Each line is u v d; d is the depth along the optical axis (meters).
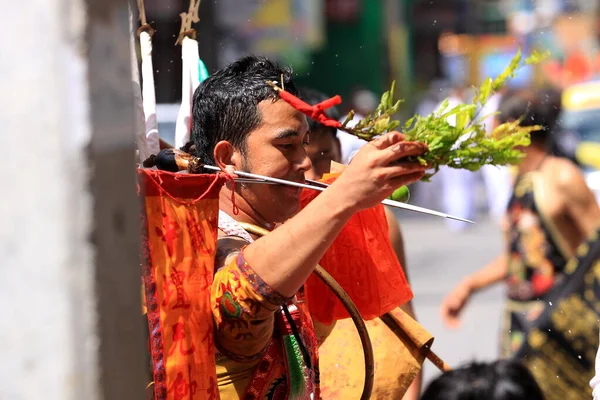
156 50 8.68
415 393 8.49
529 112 11.08
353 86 41.88
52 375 3.01
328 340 6.96
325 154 7.69
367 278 6.29
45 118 2.98
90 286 3.02
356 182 4.53
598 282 9.57
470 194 31.89
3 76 3.00
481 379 6.14
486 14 50.28
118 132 3.22
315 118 4.71
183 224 4.87
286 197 5.48
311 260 4.69
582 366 9.61
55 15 2.97
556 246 10.96
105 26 3.14
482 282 11.86
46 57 2.98
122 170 3.25
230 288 4.84
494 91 4.71
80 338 3.01
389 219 8.14
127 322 3.28
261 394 5.30
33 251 3.01
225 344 5.11
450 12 50.44
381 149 4.52
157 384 4.76
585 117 28.38
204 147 5.64
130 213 3.32
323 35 41.53
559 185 10.86
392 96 4.77
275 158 5.43
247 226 5.49
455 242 29.28
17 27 2.99
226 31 28.38
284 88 5.49
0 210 3.01
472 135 4.56
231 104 5.46
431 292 22.02
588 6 39.06
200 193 4.95
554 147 11.64
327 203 4.59
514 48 46.50
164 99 15.01
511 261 11.18
